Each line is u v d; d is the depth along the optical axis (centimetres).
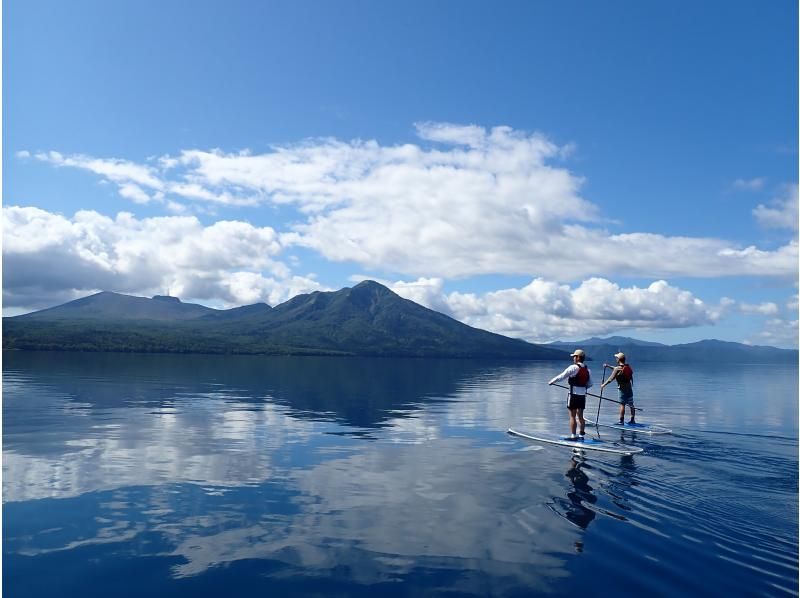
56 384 3459
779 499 1000
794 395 3494
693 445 1557
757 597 623
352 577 684
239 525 869
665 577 678
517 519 899
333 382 4491
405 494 1052
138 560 729
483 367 10819
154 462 1298
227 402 2658
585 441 1598
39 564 714
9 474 1168
